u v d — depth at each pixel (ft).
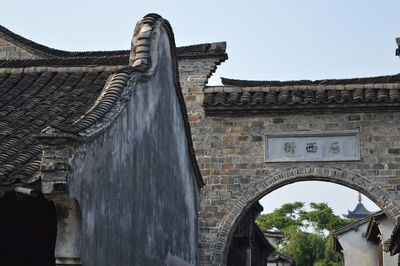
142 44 36.78
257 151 58.80
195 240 49.60
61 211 24.44
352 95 57.31
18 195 23.97
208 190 58.59
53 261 28.68
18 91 36.24
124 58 41.55
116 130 29.71
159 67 38.50
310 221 188.14
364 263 96.22
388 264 81.35
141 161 34.27
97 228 26.76
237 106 58.49
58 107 33.09
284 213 192.44
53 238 28.76
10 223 28.84
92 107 29.63
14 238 28.94
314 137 58.23
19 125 30.94
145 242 34.73
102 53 67.36
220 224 57.82
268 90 59.06
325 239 174.09
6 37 65.98
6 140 28.86
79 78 37.55
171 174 41.78
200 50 60.75
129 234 31.71
